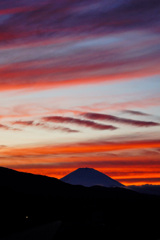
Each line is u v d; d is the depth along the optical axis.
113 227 130.62
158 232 126.44
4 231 100.81
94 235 112.06
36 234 69.62
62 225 124.44
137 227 137.75
